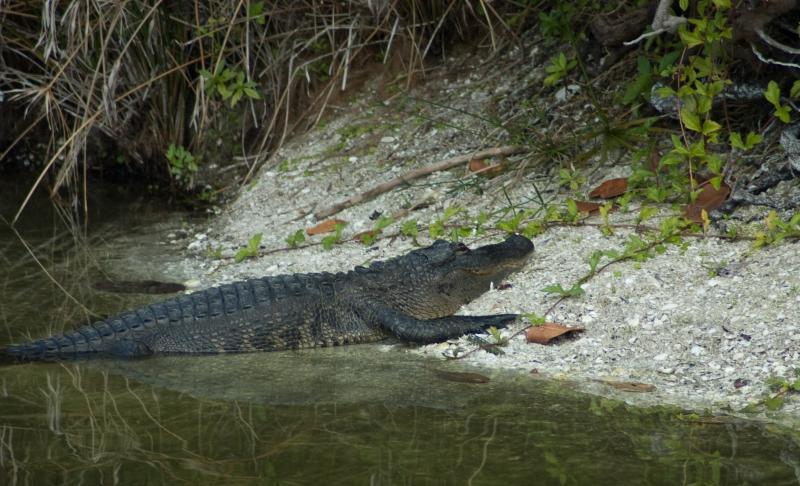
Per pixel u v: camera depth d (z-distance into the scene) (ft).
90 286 36.11
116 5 43.68
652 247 31.01
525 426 22.84
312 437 22.66
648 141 36.37
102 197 49.78
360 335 31.01
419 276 32.01
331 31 48.55
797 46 34.53
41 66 51.11
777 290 27.37
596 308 28.78
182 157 48.91
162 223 44.62
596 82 41.60
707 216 31.14
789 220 30.58
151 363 29.27
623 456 20.93
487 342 28.73
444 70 47.44
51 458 21.71
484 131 42.34
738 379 24.71
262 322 30.71
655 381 25.29
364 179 42.39
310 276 32.07
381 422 23.45
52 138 49.21
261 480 20.27
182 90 49.26
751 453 20.90
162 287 35.70
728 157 34.55
